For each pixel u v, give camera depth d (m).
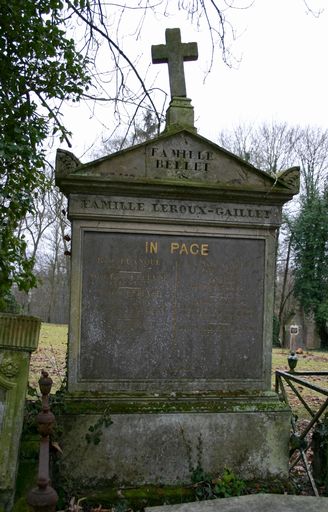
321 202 27.89
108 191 4.95
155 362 5.07
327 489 4.90
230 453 4.99
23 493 4.06
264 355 5.29
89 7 6.82
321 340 28.16
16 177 6.18
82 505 4.48
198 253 5.21
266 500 3.04
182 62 5.64
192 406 4.98
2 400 4.03
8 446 3.99
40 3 6.30
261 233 5.32
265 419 5.08
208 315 5.20
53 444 4.36
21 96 6.34
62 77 6.62
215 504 2.98
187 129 5.25
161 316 5.11
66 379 5.22
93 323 4.99
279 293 35.53
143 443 4.85
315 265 27.81
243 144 31.39
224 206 5.20
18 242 6.56
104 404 4.83
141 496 4.62
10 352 4.07
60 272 38.50
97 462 4.76
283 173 5.25
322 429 5.04
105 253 5.04
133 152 5.02
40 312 40.12
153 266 5.11
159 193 5.04
